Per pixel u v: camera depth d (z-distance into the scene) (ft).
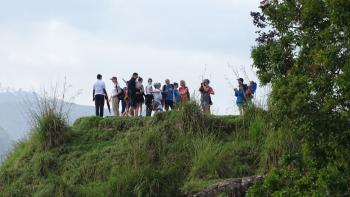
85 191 64.03
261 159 65.57
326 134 41.29
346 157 41.01
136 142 71.26
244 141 70.38
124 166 66.28
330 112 41.09
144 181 62.59
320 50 41.52
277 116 44.32
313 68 42.68
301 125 41.70
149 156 68.90
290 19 45.50
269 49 46.01
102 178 68.18
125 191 62.44
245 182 61.31
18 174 71.82
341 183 41.06
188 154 69.26
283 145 63.98
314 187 43.09
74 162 71.61
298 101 40.96
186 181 65.10
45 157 72.38
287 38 45.11
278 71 45.16
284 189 44.06
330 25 43.16
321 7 43.47
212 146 68.90
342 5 41.06
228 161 66.74
